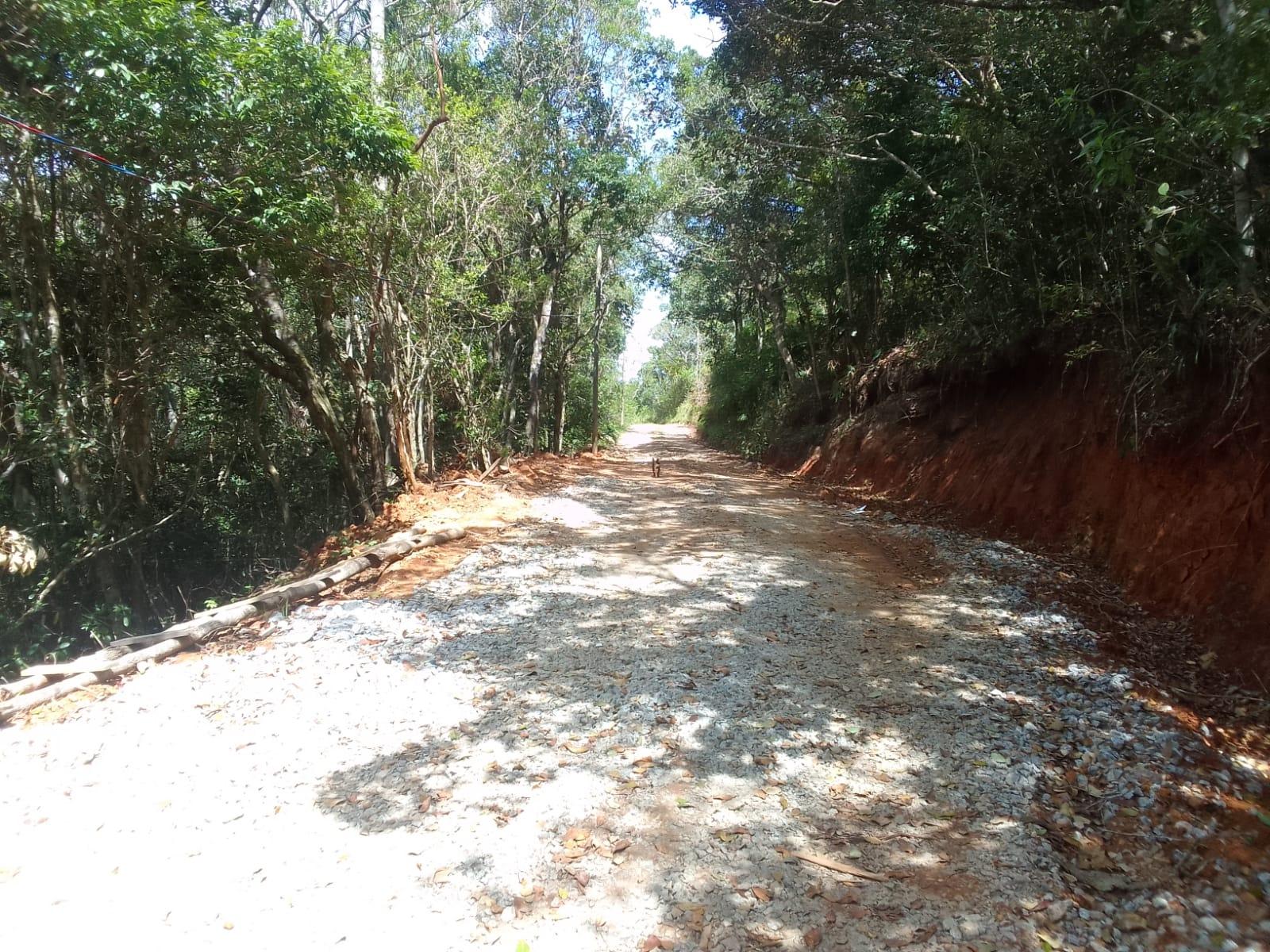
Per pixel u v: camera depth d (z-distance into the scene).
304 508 15.52
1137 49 6.95
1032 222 9.40
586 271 25.47
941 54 11.30
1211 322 6.70
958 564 8.38
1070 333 9.90
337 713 4.64
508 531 10.90
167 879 3.07
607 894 2.97
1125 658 5.49
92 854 3.25
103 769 4.01
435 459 17.17
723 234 25.44
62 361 8.73
